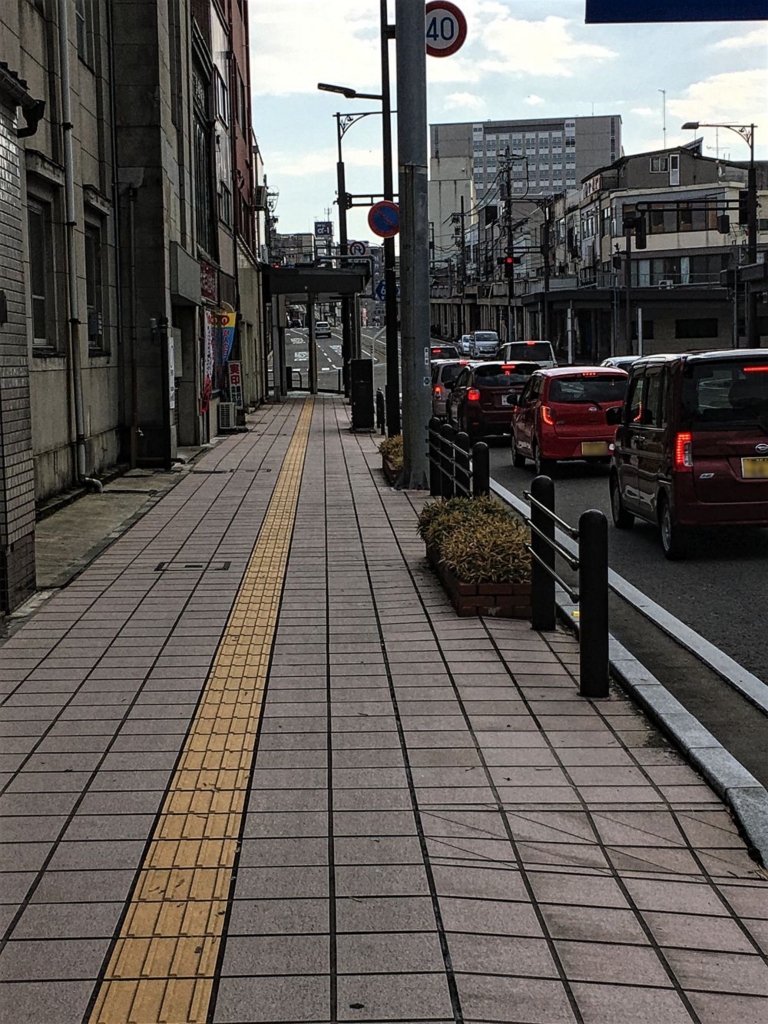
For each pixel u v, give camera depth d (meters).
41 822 4.83
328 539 12.09
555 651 7.53
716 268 77.69
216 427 27.11
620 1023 3.38
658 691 6.44
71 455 15.62
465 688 6.71
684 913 4.07
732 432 11.06
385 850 4.54
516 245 111.62
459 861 4.45
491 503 10.49
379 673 7.04
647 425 12.17
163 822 4.83
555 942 3.84
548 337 73.31
